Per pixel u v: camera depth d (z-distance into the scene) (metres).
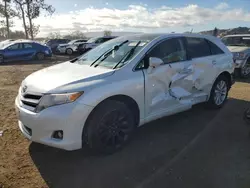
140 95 3.77
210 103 5.31
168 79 4.16
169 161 3.42
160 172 3.17
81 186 2.90
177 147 3.81
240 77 9.64
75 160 3.45
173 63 4.30
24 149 3.74
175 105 4.38
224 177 3.06
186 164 3.34
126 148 3.78
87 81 3.37
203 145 3.87
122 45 4.35
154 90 3.97
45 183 2.96
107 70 3.66
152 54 4.06
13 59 16.09
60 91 3.17
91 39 22.42
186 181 2.99
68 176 3.10
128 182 2.98
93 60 4.27
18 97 3.70
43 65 14.52
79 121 3.19
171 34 4.52
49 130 3.17
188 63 4.52
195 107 5.62
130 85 3.62
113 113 3.48
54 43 25.44
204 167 3.28
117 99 3.60
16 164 3.34
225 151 3.69
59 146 3.17
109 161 3.43
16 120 4.87
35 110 3.23
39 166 3.30
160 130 4.43
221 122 4.79
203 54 4.97
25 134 3.47
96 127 3.34
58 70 3.91
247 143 3.94
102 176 3.10
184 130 4.43
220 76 5.35
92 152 3.53
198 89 4.82
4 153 3.61
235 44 10.44
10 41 17.41
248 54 9.47
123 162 3.40
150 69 3.88
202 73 4.82
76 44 22.98
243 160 3.44
